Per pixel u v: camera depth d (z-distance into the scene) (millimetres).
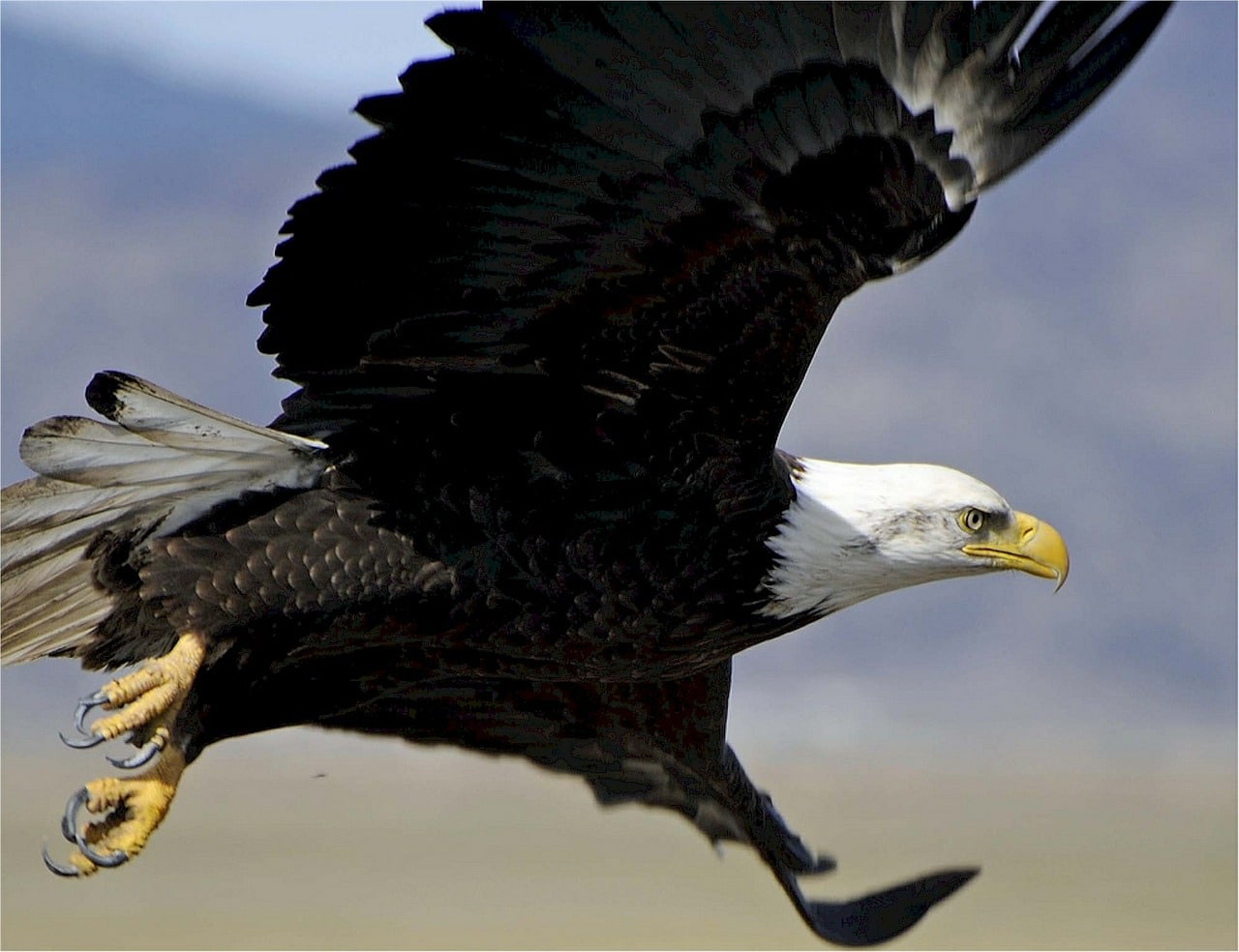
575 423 12109
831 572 12773
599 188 11008
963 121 11016
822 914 15648
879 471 13133
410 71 10602
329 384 11969
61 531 11922
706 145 10844
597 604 12430
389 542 12109
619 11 10430
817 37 10609
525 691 14609
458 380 11984
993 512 13117
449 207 11148
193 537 12000
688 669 13109
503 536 12227
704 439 12156
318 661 12781
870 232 11148
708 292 11477
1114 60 10977
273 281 11531
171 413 11539
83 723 11789
